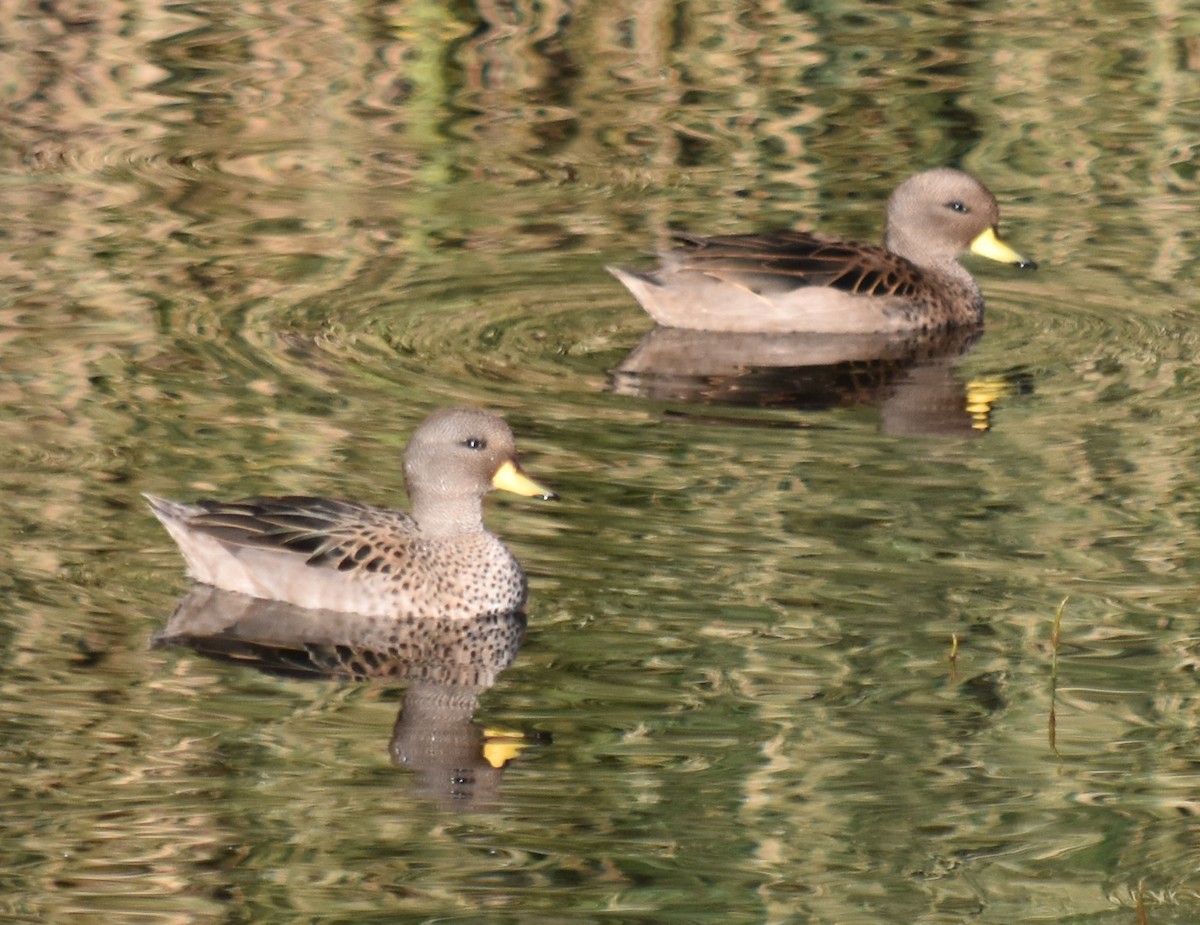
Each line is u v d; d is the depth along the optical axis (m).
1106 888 10.28
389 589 13.39
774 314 18.72
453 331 18.28
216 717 11.95
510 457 13.92
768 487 15.18
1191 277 19.67
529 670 12.66
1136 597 13.41
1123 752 11.60
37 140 22.50
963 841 10.72
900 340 18.64
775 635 13.01
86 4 26.17
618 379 17.42
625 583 13.70
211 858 10.52
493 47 25.33
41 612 13.09
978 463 15.60
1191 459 15.59
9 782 11.18
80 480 14.95
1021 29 26.00
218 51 25.02
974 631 13.00
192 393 16.61
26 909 10.09
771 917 10.04
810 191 21.67
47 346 17.44
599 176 22.02
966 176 19.69
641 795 11.17
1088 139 22.83
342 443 15.77
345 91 24.06
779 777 11.37
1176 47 25.31
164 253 19.69
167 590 13.49
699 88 24.25
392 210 21.05
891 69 24.66
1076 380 17.42
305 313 18.44
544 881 10.36
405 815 10.96
